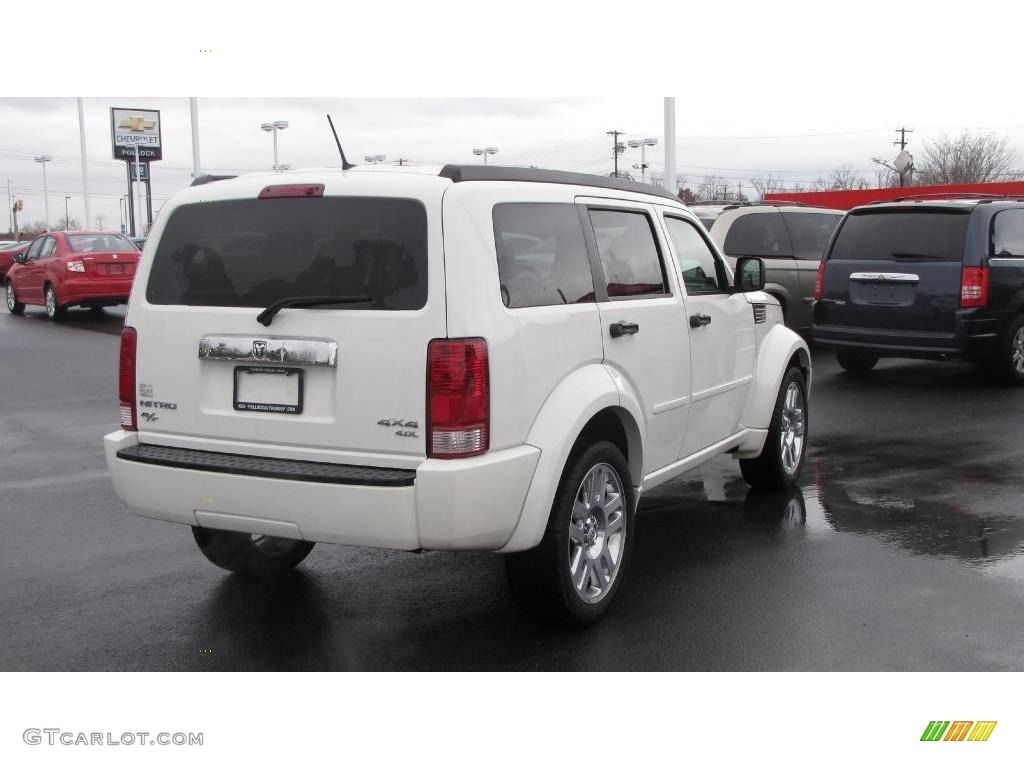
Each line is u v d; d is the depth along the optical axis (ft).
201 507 13.62
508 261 13.39
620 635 14.55
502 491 12.87
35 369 43.98
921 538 19.10
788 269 42.73
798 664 13.56
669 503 21.77
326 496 12.74
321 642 14.46
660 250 17.40
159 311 14.24
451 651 14.08
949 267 35.24
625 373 15.64
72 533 19.92
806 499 21.97
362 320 12.83
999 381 38.06
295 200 13.56
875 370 42.22
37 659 13.93
